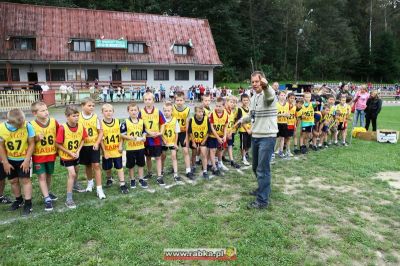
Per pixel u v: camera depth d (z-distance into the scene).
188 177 6.78
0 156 4.86
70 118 5.23
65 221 4.61
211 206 5.16
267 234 4.21
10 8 29.56
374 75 63.12
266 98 4.93
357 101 12.51
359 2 68.88
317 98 10.90
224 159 8.32
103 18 33.41
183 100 7.14
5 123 4.86
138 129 6.01
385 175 7.20
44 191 5.09
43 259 3.65
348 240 4.16
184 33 36.75
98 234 4.19
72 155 5.25
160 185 6.30
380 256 3.86
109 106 5.86
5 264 3.54
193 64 35.00
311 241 4.14
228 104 7.36
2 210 5.09
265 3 55.53
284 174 7.12
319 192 5.94
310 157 8.80
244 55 53.97
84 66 31.00
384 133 11.11
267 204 5.18
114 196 5.68
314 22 60.81
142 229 4.34
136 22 34.88
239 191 5.96
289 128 8.74
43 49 29.02
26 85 27.48
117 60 31.61
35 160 5.07
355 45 62.62
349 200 5.58
